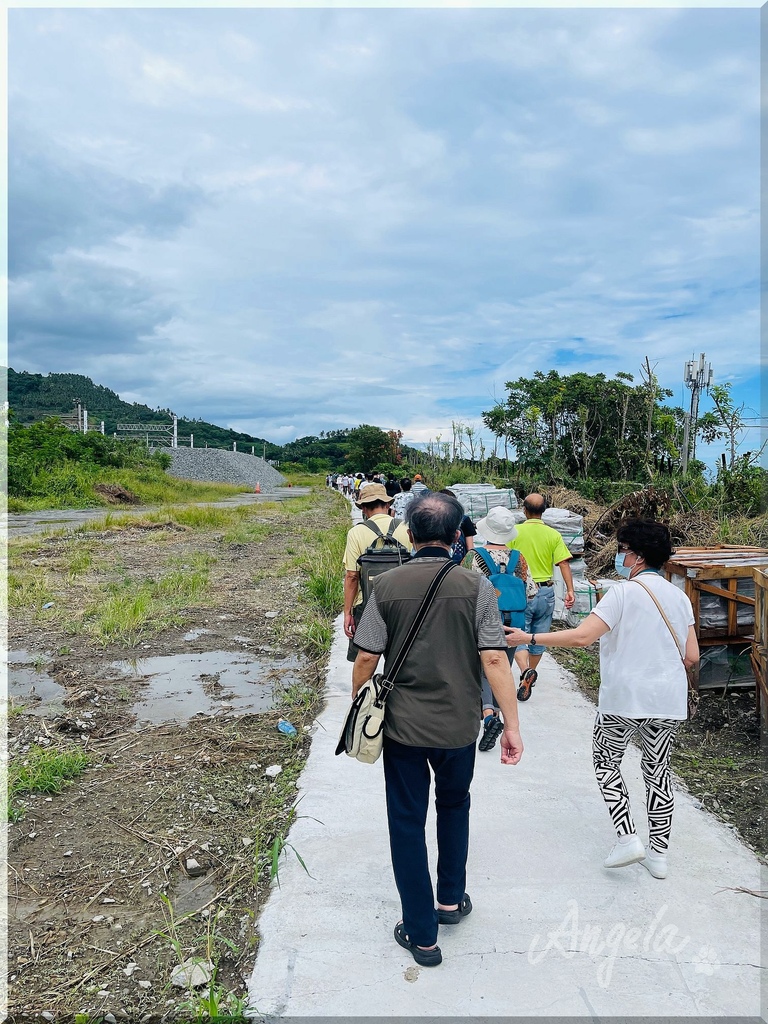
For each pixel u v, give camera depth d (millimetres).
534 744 4773
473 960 2762
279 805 4133
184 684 6430
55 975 2809
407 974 2689
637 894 3164
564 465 22109
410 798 2701
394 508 9109
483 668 2785
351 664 6590
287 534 18625
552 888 3209
